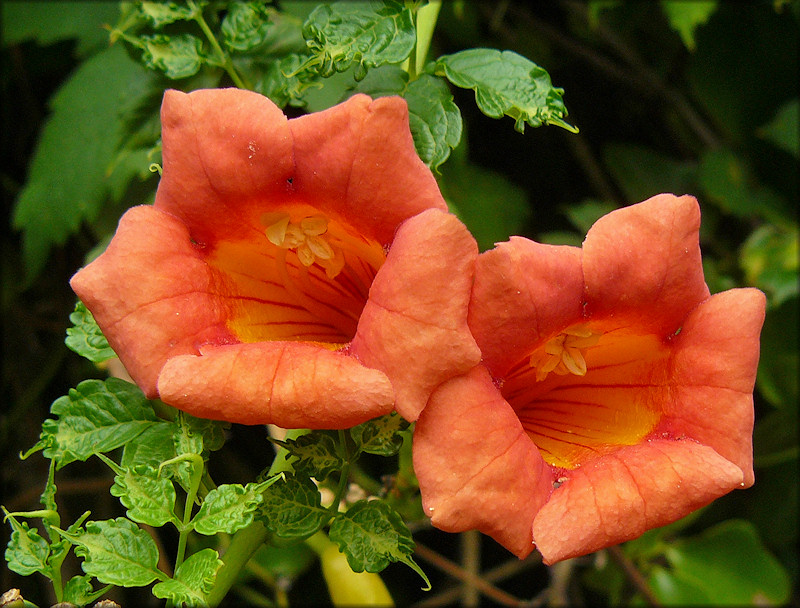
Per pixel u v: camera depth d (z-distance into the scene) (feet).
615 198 1.58
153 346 0.88
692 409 0.92
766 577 1.34
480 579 1.44
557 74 1.57
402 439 0.91
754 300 0.92
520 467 0.88
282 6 1.19
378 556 0.90
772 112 1.46
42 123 1.45
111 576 0.87
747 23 1.43
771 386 1.39
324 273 1.00
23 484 1.43
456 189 1.37
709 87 1.46
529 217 1.47
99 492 1.46
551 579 1.46
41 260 1.21
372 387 0.86
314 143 0.90
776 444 1.41
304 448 0.91
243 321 0.95
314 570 1.51
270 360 0.87
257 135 0.90
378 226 0.90
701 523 1.48
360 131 0.89
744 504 1.47
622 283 0.92
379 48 0.94
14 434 1.44
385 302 0.87
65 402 0.92
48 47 1.39
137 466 0.89
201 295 0.91
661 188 1.52
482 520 0.87
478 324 0.89
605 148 1.53
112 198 1.20
